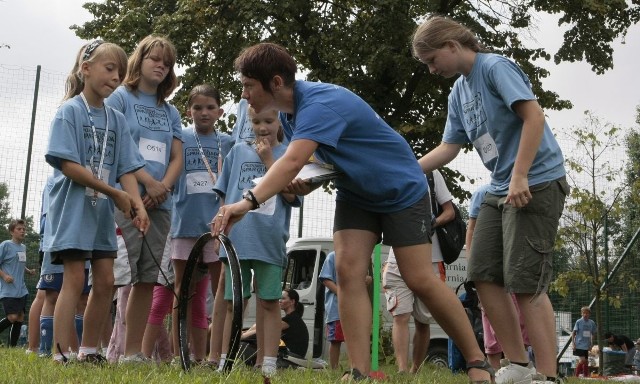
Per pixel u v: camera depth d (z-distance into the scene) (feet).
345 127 11.71
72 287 14.26
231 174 18.13
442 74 14.51
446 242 20.97
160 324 18.85
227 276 17.03
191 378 10.41
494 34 60.75
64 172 14.11
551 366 13.53
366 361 12.37
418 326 22.88
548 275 13.52
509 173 14.10
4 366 11.45
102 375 10.41
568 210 49.83
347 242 12.39
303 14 60.08
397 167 12.14
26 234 39.34
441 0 59.72
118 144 15.30
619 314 51.60
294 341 28.45
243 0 57.21
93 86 14.83
